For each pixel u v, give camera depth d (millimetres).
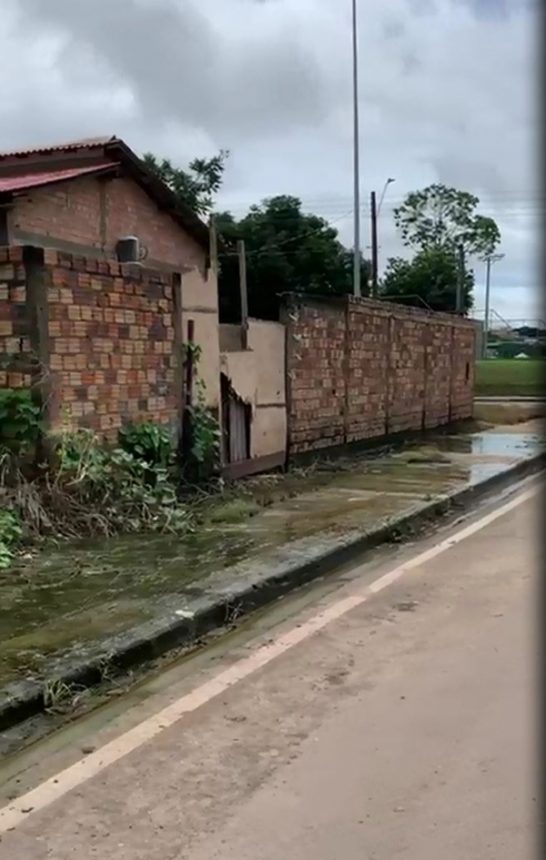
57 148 10430
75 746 3990
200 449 9797
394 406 16297
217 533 7938
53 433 7688
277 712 4273
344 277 39094
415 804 3354
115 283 8539
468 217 69125
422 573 6977
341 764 3695
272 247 36250
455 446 15938
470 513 9828
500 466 12891
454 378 19781
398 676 4676
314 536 7824
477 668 4742
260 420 11938
